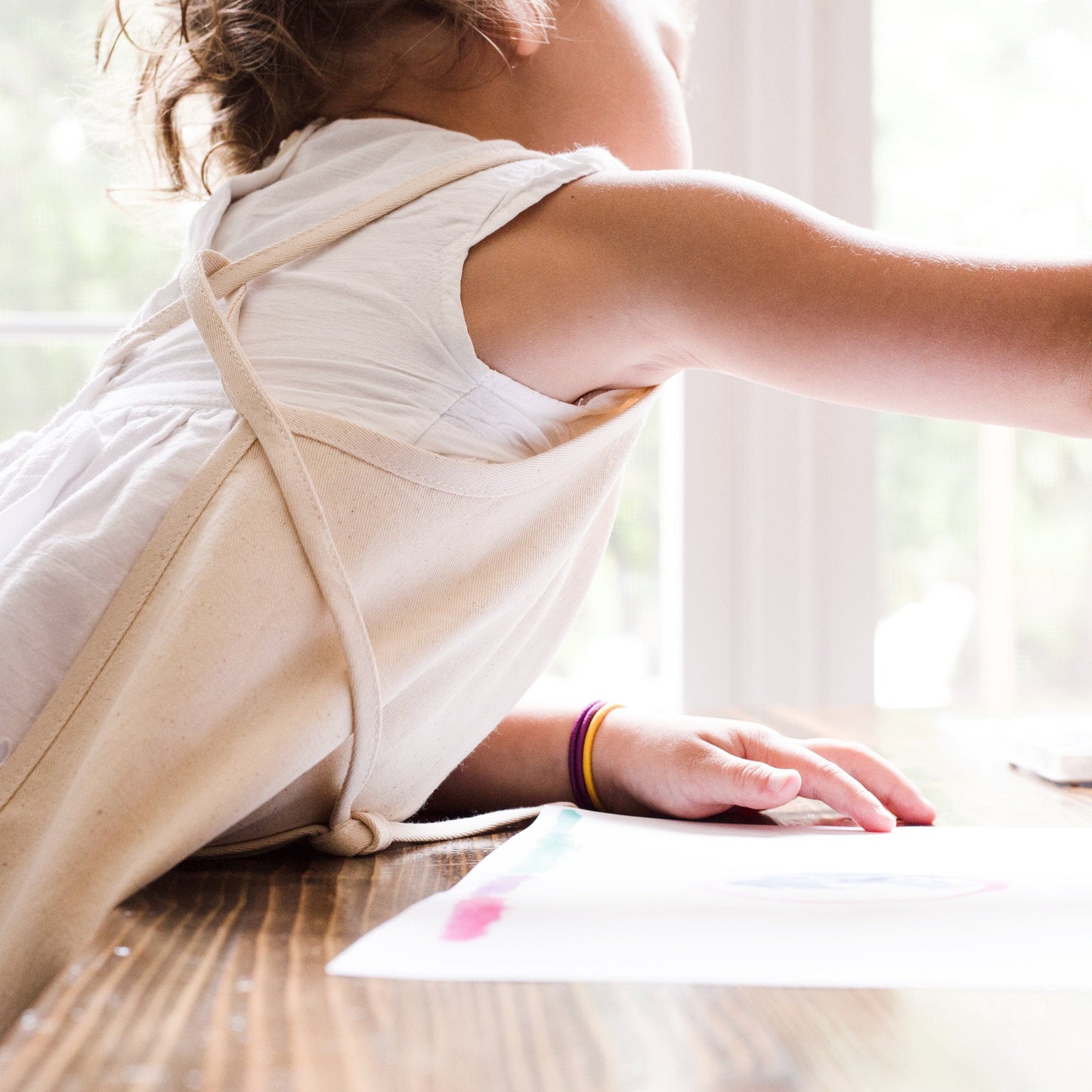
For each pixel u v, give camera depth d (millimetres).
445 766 584
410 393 512
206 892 411
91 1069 240
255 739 438
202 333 500
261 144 681
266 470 472
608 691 1365
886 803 572
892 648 1377
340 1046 252
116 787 408
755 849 480
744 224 486
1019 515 1395
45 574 459
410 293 525
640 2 682
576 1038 256
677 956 315
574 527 564
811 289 472
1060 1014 270
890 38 1337
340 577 460
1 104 1282
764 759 578
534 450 541
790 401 1271
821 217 496
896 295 465
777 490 1277
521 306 517
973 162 1349
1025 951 318
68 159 1291
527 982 294
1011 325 457
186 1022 267
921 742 792
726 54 1260
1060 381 460
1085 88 1357
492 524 522
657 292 495
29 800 433
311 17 637
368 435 483
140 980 298
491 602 522
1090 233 1368
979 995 283
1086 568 1398
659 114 656
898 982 292
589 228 514
